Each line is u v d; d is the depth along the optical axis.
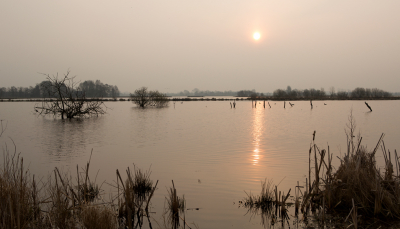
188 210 6.77
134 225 6.07
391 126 23.91
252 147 14.91
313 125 25.59
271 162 11.41
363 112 41.94
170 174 9.83
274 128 23.75
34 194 6.23
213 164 11.21
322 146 14.98
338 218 6.08
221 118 34.41
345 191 6.73
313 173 9.59
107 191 8.04
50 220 5.58
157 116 37.84
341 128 23.00
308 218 6.19
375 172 6.93
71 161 12.03
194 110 51.41
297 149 14.21
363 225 5.68
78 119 33.91
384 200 6.23
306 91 120.38
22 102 83.94
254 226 5.92
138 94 62.50
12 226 4.82
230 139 17.89
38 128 24.75
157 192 8.04
